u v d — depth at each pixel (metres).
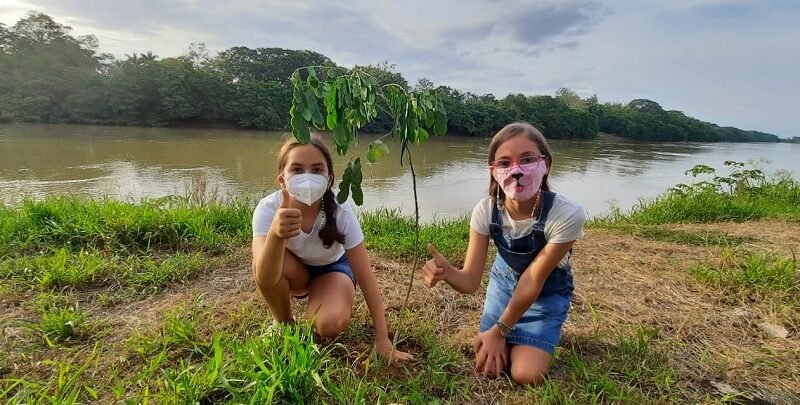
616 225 5.46
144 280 3.02
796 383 2.13
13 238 3.67
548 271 2.08
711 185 7.30
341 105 1.78
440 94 2.03
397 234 4.55
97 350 2.21
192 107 36.31
